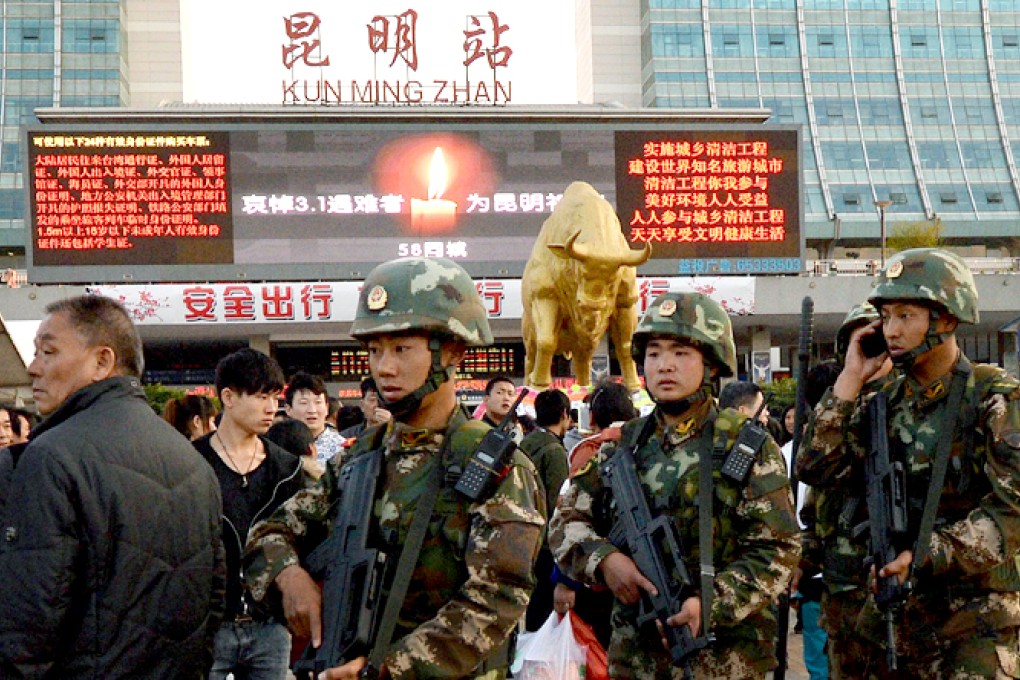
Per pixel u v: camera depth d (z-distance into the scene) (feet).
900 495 9.92
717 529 8.95
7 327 24.71
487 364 81.66
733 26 156.66
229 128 67.67
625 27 151.74
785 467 9.10
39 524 7.25
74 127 66.18
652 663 9.19
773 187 69.51
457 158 69.21
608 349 77.20
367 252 68.85
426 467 7.63
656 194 68.90
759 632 9.19
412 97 84.12
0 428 17.48
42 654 7.17
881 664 10.58
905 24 164.66
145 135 66.85
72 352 8.14
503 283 69.67
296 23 83.20
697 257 68.90
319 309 69.87
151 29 146.41
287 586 7.36
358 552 7.25
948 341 10.21
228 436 11.76
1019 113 163.12
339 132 68.64
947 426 9.95
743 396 17.43
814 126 158.10
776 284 77.15
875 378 11.76
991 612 9.86
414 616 7.32
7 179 144.46
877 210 154.20
